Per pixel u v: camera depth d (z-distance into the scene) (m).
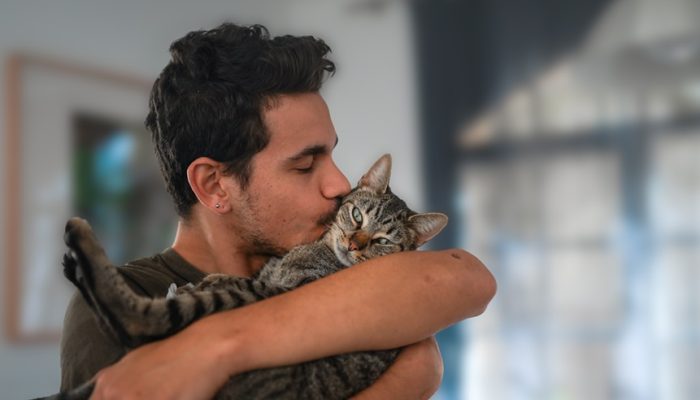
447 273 1.50
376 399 1.43
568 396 4.36
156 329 1.39
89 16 3.67
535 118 4.53
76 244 1.43
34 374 3.31
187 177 1.74
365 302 1.39
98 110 3.60
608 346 4.31
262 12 4.82
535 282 4.48
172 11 4.18
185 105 1.71
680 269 4.22
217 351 1.28
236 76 1.67
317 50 1.78
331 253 2.09
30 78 3.33
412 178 4.73
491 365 4.49
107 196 3.57
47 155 3.35
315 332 1.33
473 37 4.65
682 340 4.18
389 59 4.79
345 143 4.84
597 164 4.41
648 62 4.33
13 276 3.20
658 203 4.29
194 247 1.82
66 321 1.57
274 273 1.86
